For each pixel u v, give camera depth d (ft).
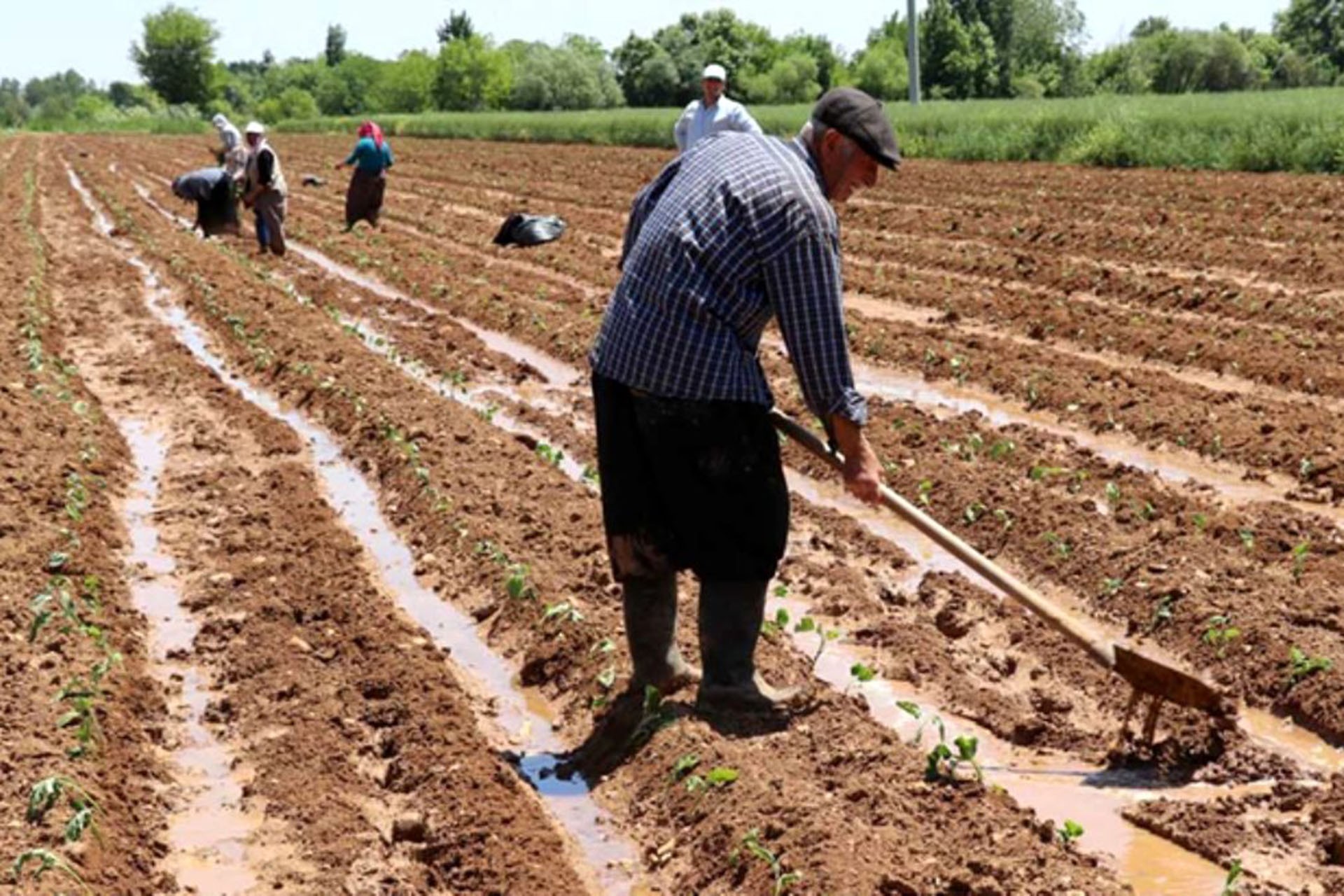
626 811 18.33
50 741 19.20
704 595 19.47
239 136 70.49
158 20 371.15
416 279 60.18
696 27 317.01
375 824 18.01
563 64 306.76
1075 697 21.49
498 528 28.37
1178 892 16.38
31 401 37.93
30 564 26.04
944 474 30.81
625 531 19.17
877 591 25.53
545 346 47.11
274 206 67.82
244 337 47.75
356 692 21.53
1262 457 31.89
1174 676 18.90
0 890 15.51
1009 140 101.76
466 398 40.91
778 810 17.11
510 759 19.92
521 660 23.32
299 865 17.02
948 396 39.45
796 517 29.37
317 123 247.09
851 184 18.28
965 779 18.33
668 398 18.10
